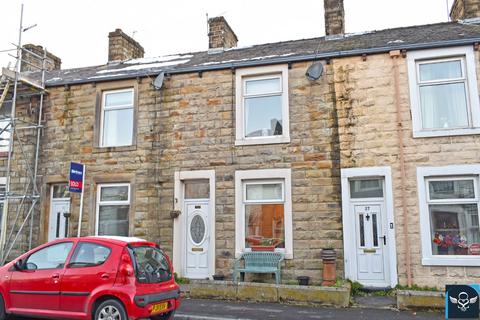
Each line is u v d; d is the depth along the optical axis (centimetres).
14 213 1312
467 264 962
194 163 1189
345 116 1095
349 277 1025
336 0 1355
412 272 995
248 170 1141
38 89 1342
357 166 1065
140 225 1203
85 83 1329
